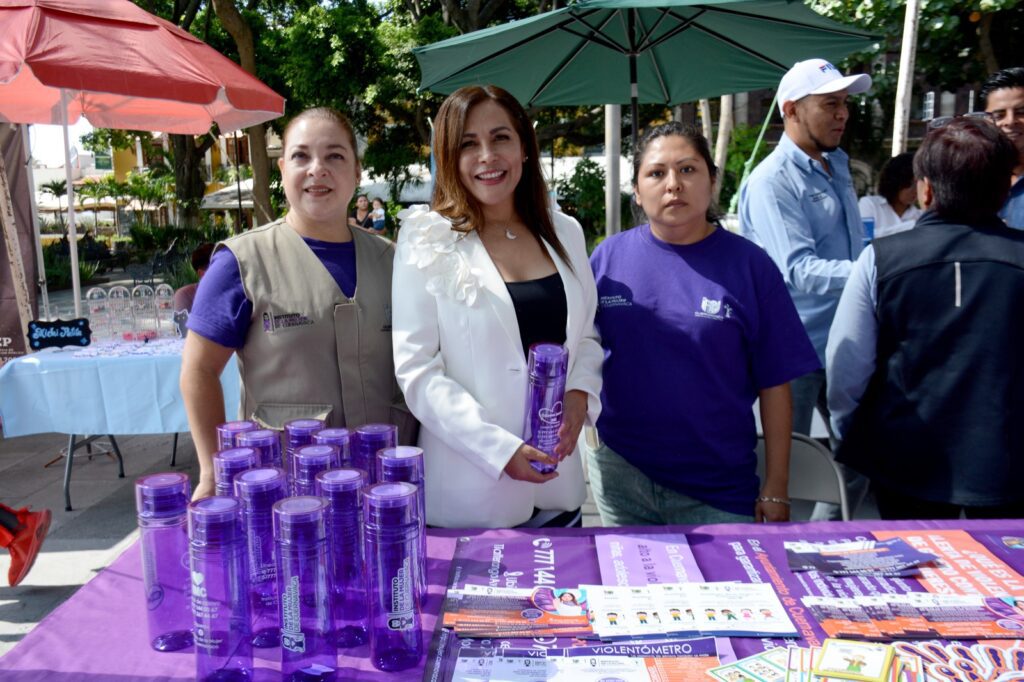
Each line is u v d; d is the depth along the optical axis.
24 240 5.86
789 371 2.06
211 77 4.33
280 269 1.90
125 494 4.52
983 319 1.82
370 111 17.31
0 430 5.69
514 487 1.84
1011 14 7.58
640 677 1.17
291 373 1.89
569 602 1.38
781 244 2.79
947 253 1.86
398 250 1.86
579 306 1.89
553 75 4.39
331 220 1.96
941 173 1.87
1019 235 1.85
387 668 1.21
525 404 1.70
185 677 1.20
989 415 1.83
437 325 1.81
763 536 1.65
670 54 4.26
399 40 15.02
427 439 1.90
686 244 2.10
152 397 4.18
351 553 1.26
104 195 31.41
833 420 2.14
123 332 4.72
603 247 2.23
